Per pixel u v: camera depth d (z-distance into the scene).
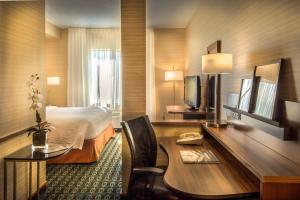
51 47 7.07
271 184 1.27
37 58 3.04
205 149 2.30
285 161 1.51
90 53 7.05
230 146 1.86
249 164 1.46
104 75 7.07
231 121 2.70
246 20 2.40
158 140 2.90
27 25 2.80
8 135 2.43
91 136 4.22
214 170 1.75
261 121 1.85
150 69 6.94
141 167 2.05
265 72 1.90
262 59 2.03
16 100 2.60
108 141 5.72
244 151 1.73
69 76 6.99
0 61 2.33
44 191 3.15
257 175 1.34
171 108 4.95
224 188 1.46
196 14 5.21
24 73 2.75
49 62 7.10
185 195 1.41
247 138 2.12
